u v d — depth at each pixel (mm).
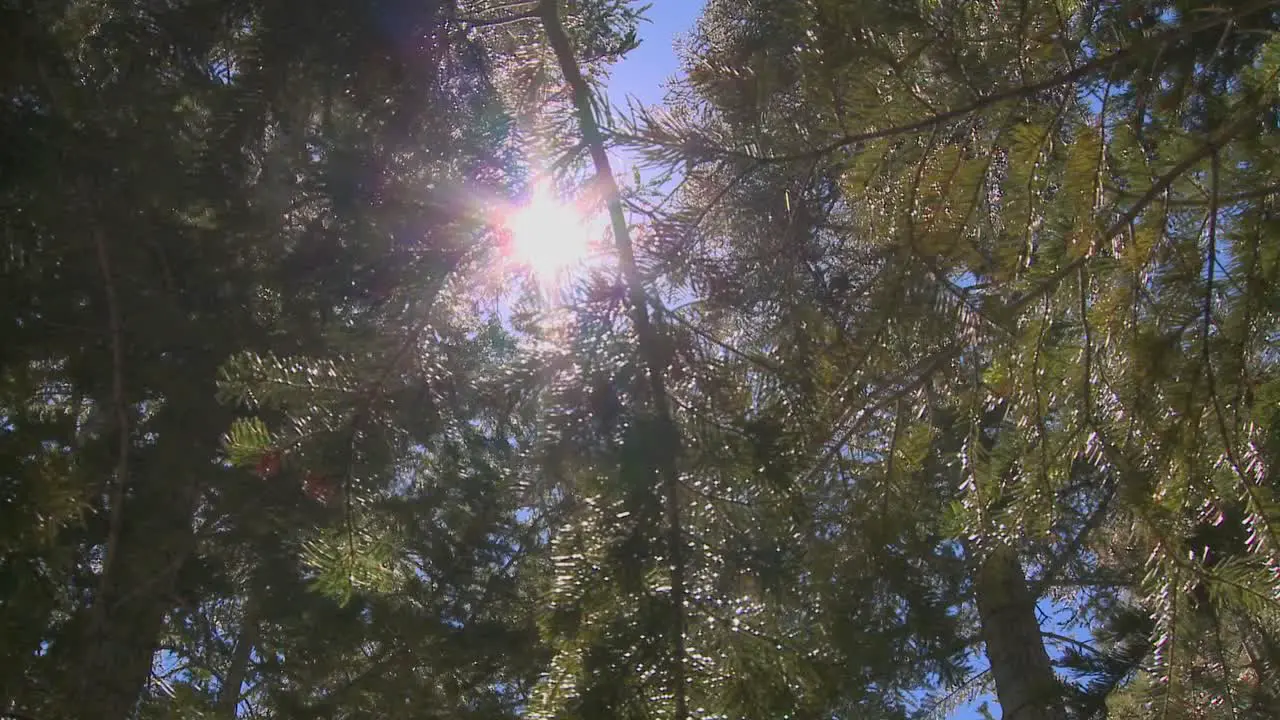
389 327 2516
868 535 2318
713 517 1890
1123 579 5152
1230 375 2111
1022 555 4715
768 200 2170
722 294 2078
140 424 4828
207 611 6090
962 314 2115
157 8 3898
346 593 2455
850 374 2107
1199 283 2104
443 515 5547
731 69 2086
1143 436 2158
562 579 1828
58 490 3287
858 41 1876
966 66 1924
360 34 3230
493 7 3018
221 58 4016
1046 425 2373
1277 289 2154
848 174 2092
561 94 2232
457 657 5215
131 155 3812
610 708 1707
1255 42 2520
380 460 2602
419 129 3236
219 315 4434
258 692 5887
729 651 1807
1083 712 5039
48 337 4316
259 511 4328
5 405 4309
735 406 1933
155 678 5367
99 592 4535
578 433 1867
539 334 2035
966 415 2406
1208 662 2604
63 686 4227
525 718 1797
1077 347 2191
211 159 3553
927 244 2066
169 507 4730
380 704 5242
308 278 3805
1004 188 2111
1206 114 2311
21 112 3744
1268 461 2197
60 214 4023
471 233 2648
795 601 2020
